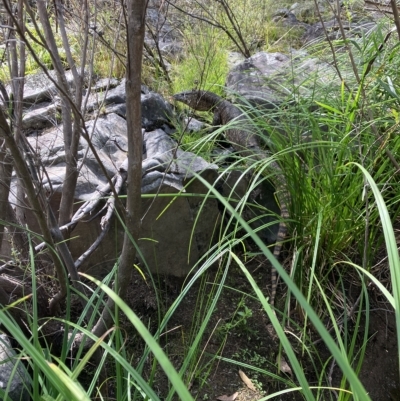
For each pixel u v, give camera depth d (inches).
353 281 112.4
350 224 106.2
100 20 125.0
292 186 108.3
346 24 176.2
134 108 63.4
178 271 111.8
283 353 103.0
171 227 108.7
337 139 113.7
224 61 194.5
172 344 99.9
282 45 230.1
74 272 81.0
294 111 117.9
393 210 117.0
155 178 105.3
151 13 185.9
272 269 110.0
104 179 109.7
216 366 98.3
